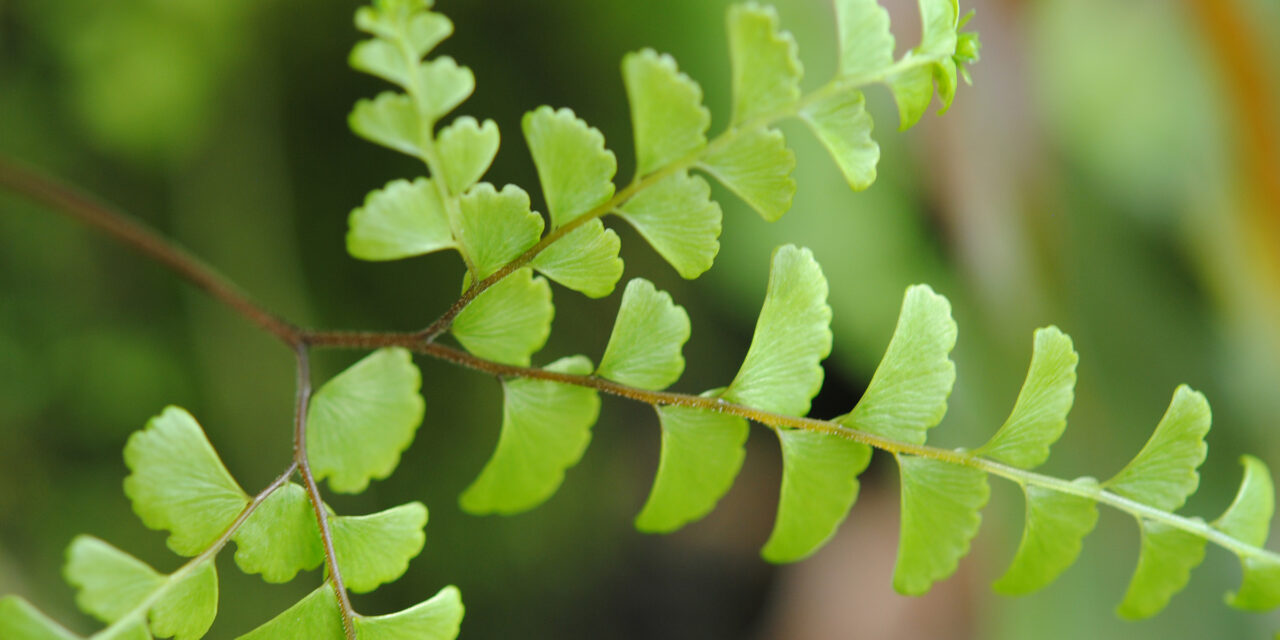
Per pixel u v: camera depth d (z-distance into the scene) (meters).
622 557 0.71
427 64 0.28
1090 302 0.53
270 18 0.51
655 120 0.29
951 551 0.30
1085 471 0.52
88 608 0.28
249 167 0.53
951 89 0.29
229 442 0.54
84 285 0.51
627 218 0.29
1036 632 0.53
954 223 0.54
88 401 0.50
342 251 0.57
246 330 0.54
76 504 0.50
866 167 0.29
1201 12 0.51
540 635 0.65
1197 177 0.52
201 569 0.29
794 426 0.30
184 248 0.53
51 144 0.49
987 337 0.53
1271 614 0.50
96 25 0.47
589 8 0.54
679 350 0.30
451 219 0.29
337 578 0.29
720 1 0.54
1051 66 0.54
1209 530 0.30
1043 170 0.53
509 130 0.57
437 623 0.29
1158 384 0.53
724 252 0.58
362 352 0.57
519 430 0.30
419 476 0.59
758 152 0.29
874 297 0.55
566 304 0.62
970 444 0.53
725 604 0.73
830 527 0.30
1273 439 0.51
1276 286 0.51
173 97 0.49
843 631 0.61
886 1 0.47
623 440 0.72
